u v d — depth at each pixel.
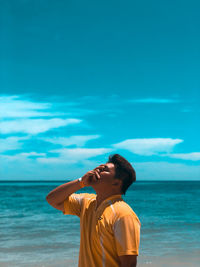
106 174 2.00
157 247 7.53
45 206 20.77
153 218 13.87
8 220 12.92
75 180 2.13
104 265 1.84
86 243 1.96
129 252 1.75
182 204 23.03
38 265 6.04
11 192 47.91
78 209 2.20
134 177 2.04
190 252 7.00
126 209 1.88
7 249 7.41
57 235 9.27
